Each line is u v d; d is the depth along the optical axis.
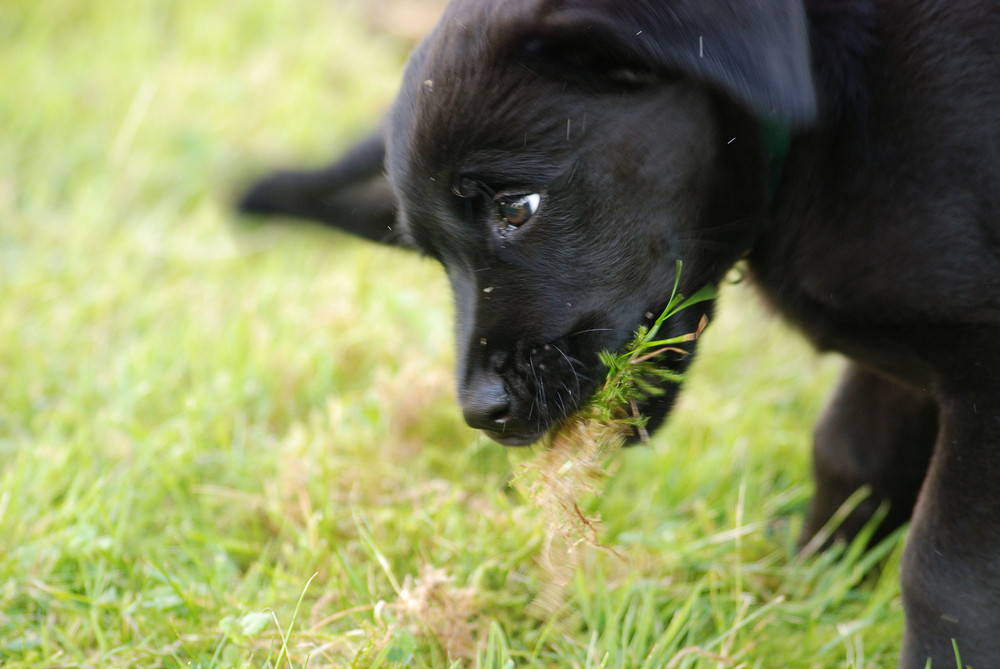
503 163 2.85
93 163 6.89
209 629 3.53
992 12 2.99
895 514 4.02
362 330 5.34
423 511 4.03
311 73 7.91
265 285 5.71
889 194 3.06
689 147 3.00
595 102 2.85
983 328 3.03
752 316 4.98
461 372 3.12
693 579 3.99
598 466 3.20
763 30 2.53
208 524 4.20
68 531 3.90
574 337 3.04
